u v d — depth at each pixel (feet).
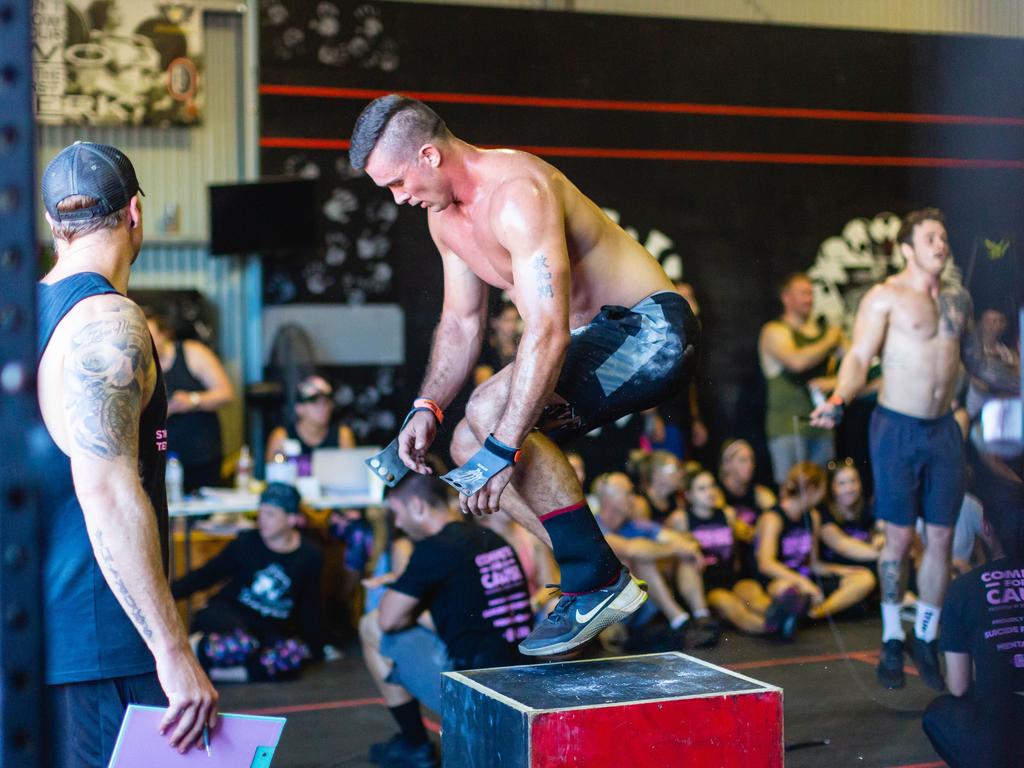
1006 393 14.24
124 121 24.23
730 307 25.67
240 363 24.67
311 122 24.04
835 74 26.30
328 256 24.06
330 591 19.97
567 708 5.61
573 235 6.58
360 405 24.09
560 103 25.02
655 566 17.25
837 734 12.48
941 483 13.80
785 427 23.41
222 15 24.86
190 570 18.38
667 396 6.82
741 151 25.86
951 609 9.69
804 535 18.33
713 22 25.67
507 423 6.10
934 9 27.32
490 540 11.93
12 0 3.23
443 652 11.99
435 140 6.31
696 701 5.84
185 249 24.59
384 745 13.04
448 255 7.32
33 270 3.31
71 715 5.59
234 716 5.46
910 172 26.63
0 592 3.38
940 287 14.08
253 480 21.74
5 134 3.24
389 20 24.31
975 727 9.39
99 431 5.32
